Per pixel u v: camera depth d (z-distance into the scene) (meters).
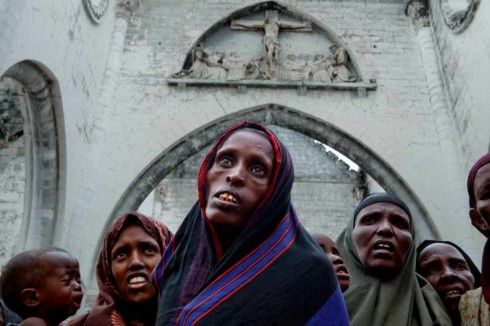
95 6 13.27
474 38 12.41
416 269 3.93
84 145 13.08
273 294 1.91
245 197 2.08
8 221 12.95
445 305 3.51
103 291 3.13
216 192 2.10
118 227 3.19
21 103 11.58
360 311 3.11
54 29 10.75
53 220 11.84
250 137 2.23
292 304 1.90
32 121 11.70
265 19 15.95
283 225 2.15
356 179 23.16
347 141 14.24
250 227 2.07
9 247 12.70
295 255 2.05
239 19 16.09
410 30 15.97
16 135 13.70
